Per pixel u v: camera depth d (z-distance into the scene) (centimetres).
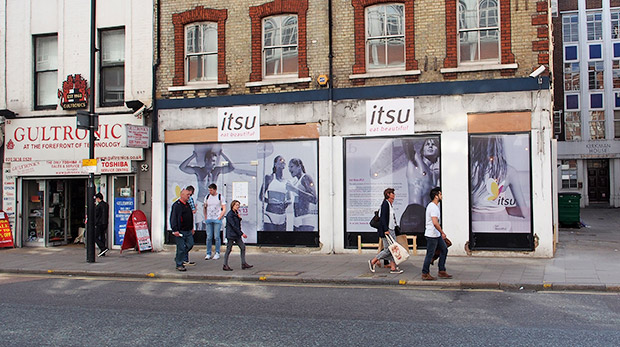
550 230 1248
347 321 706
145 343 611
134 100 1528
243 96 1481
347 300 855
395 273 1073
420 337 620
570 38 3853
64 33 1661
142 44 1581
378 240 1375
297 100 1440
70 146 1620
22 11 1702
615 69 3784
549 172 1255
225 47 1514
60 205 1731
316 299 866
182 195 1180
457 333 636
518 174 1281
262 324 695
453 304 812
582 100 3809
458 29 1361
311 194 1423
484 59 1349
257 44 1487
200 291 957
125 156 1559
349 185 1398
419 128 1348
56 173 1620
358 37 1409
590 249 1401
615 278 969
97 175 1603
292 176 1441
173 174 1538
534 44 1291
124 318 739
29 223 1698
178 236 1154
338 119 1408
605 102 3778
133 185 1582
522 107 1282
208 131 1506
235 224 1162
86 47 1641
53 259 1384
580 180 3797
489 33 1348
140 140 1498
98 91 1630
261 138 1464
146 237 1504
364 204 1388
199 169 1518
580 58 3831
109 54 1645
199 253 1458
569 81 3844
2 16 1712
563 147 3809
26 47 1688
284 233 1441
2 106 1694
